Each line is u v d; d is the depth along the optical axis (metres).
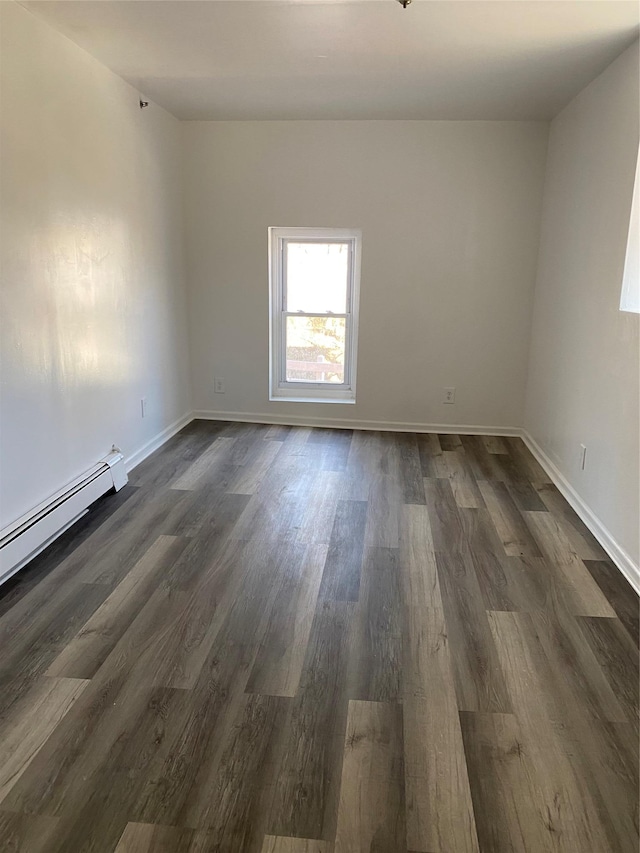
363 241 4.53
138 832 1.42
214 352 4.89
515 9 2.43
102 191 3.29
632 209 2.71
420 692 1.89
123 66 3.22
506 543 2.91
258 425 4.91
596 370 3.08
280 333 4.93
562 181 3.84
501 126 4.24
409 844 1.40
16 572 2.56
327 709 1.82
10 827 1.43
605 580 2.58
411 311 4.62
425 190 4.39
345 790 1.54
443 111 4.01
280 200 4.52
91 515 3.15
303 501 3.38
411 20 2.54
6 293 2.49
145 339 3.99
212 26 2.65
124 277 3.62
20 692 1.87
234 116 4.27
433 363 4.70
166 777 1.57
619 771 1.61
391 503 3.37
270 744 1.68
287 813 1.47
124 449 3.74
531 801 1.52
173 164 4.36
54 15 2.57
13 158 2.50
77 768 1.59
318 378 4.99
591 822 1.46
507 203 4.36
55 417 2.91
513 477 3.81
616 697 1.88
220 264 4.70
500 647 2.12
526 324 4.55
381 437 4.65
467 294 4.55
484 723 1.77
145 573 2.59
